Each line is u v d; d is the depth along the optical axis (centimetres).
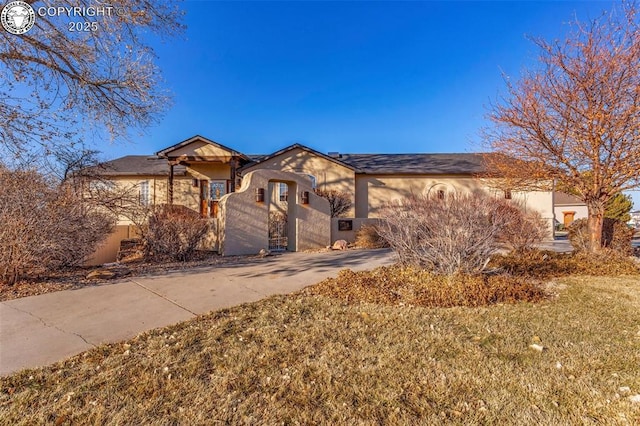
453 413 240
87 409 244
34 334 379
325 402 254
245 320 424
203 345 349
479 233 591
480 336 376
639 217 2839
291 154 1794
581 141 809
